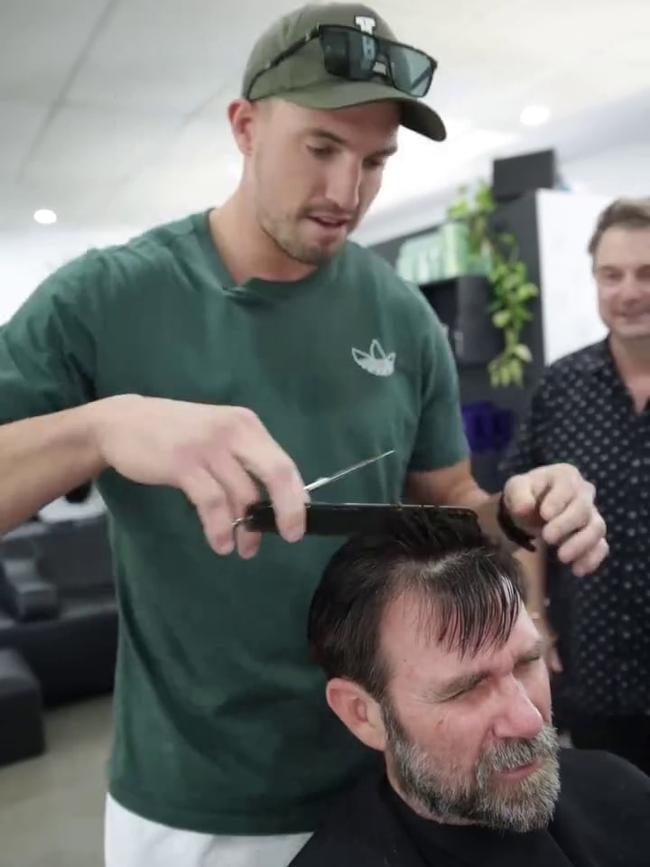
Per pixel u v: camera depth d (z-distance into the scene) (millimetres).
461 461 1162
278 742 957
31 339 855
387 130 843
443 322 3502
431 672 807
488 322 3352
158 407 648
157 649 964
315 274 971
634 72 3600
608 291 1624
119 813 1003
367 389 1004
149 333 904
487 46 3283
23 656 3406
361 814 931
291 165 828
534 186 3318
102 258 912
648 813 986
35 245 6562
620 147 4797
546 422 1803
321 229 861
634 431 1630
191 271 938
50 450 668
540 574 1531
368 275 1037
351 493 990
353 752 999
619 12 2990
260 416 938
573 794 997
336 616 864
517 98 3910
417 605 812
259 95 840
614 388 1670
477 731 803
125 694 1017
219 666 944
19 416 833
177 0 2738
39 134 4082
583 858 929
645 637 1612
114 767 1026
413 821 905
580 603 1674
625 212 1597
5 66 3250
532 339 3291
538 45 3285
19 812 2602
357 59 789
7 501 678
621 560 1621
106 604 3682
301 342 960
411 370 1062
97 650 3580
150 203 5527
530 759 813
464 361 3320
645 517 1601
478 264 3375
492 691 810
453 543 845
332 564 881
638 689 1626
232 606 934
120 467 640
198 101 3672
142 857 972
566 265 3262
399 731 833
